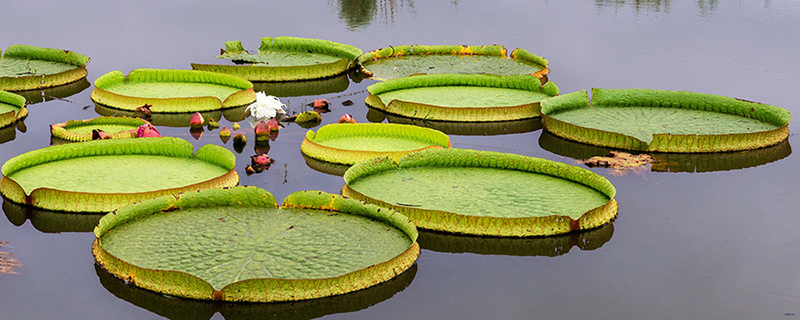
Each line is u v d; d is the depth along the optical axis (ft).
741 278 27.84
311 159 38.34
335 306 25.59
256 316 25.02
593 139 40.86
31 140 40.96
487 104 47.14
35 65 55.26
